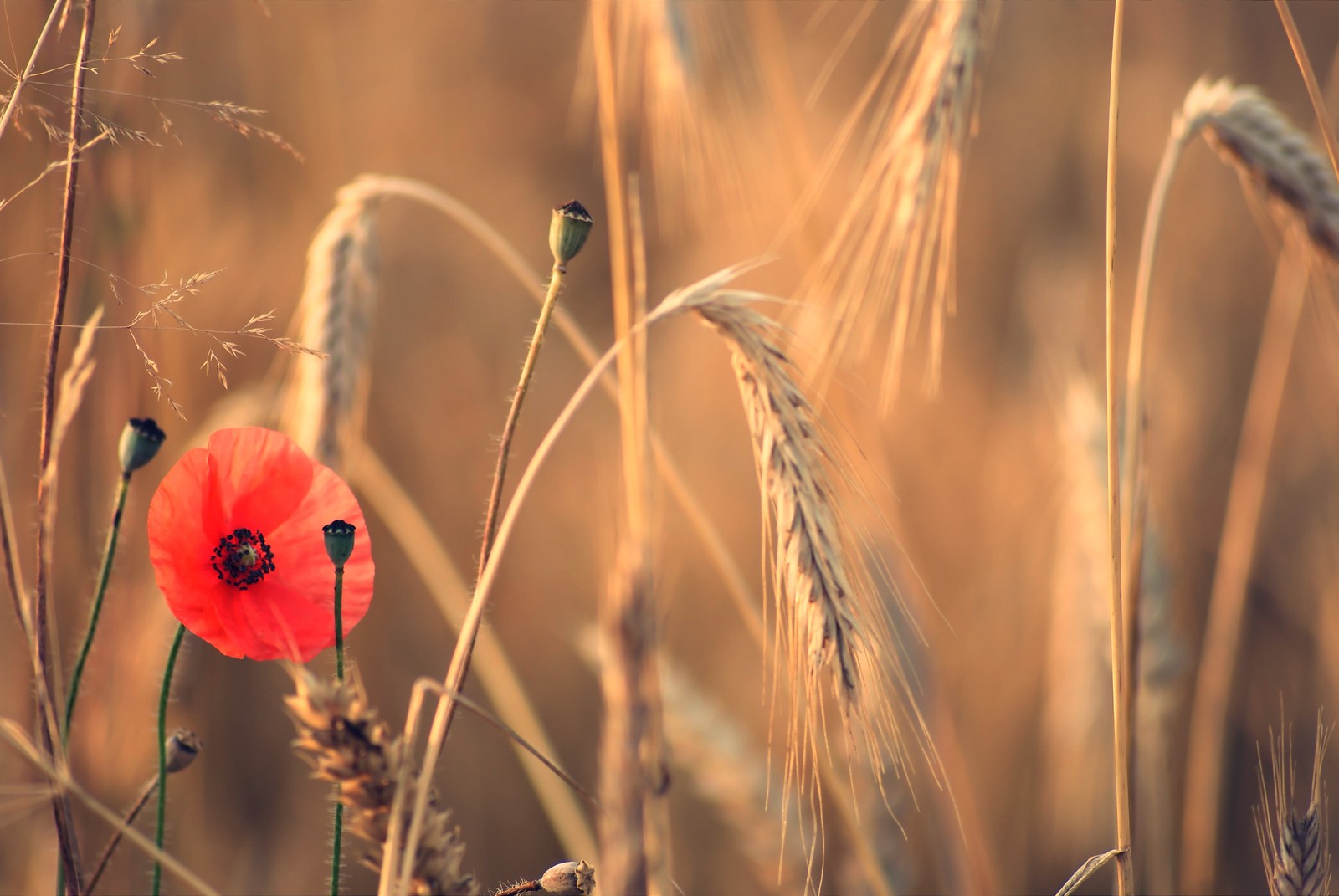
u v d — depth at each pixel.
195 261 2.40
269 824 2.34
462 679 1.48
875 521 1.79
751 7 2.13
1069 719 2.38
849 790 1.78
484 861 2.50
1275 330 2.37
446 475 3.12
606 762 1.53
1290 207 1.70
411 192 1.73
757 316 1.54
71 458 1.72
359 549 1.47
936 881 2.21
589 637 1.92
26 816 1.68
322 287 1.75
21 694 1.69
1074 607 2.37
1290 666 2.74
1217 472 3.02
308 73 3.01
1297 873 1.58
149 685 1.73
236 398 2.08
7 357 1.71
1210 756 2.25
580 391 1.50
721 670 2.66
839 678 1.52
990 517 2.95
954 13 1.66
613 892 1.52
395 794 1.44
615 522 1.70
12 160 1.70
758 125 2.41
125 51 1.68
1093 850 2.41
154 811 1.74
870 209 1.68
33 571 1.71
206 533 1.45
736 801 1.74
